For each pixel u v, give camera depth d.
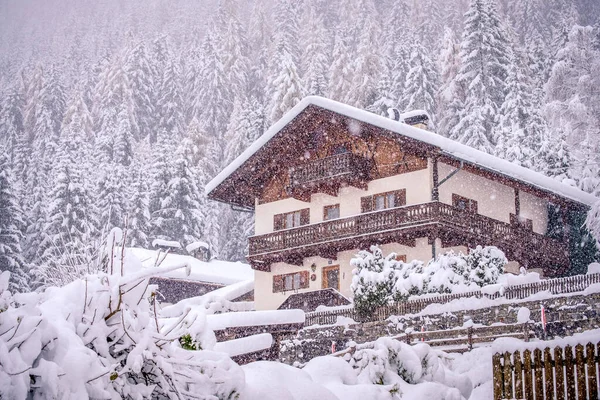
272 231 36.47
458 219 30.84
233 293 39.94
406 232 30.75
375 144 33.19
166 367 5.75
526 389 9.94
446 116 65.00
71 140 76.31
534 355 9.93
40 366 5.15
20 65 146.38
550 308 21.31
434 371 9.56
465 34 65.38
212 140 86.19
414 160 31.77
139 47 100.44
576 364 9.57
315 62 86.38
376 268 26.83
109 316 6.04
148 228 62.94
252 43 112.88
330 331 27.62
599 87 44.78
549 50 75.19
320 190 33.75
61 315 5.73
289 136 35.06
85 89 110.19
